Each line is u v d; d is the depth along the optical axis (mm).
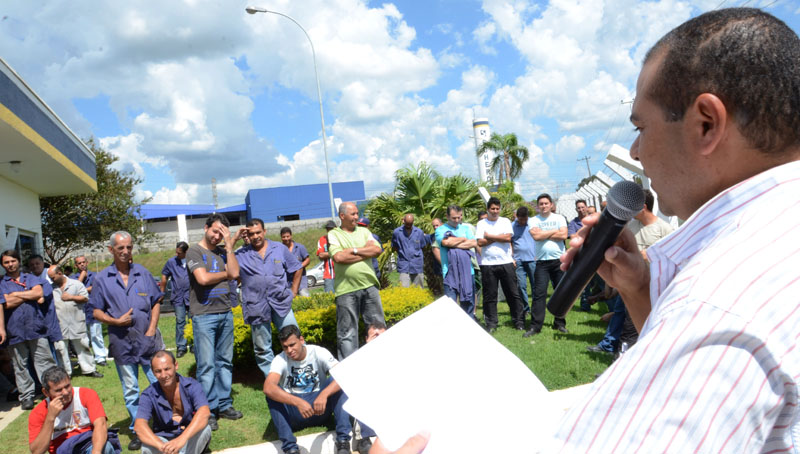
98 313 4953
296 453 4254
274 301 5555
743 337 556
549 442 644
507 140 32938
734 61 683
